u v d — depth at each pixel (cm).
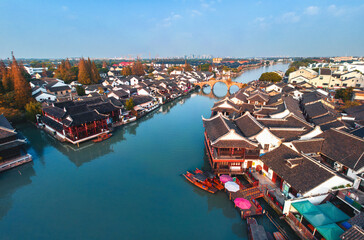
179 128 6644
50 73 15625
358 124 4800
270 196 3114
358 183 2822
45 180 3928
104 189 3650
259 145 3516
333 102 7375
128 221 2925
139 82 12625
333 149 3416
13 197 3466
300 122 4462
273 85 10069
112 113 6631
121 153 4966
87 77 12531
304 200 2705
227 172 3669
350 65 13875
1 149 4103
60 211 3139
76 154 4956
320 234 2411
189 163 4475
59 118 5447
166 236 2678
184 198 3391
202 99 11544
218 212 3083
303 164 3097
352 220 2298
